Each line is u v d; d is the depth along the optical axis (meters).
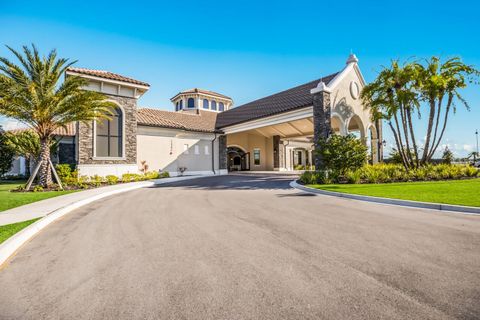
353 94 21.11
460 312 2.61
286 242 4.89
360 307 2.73
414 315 2.58
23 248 4.90
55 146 19.55
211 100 38.84
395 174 15.61
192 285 3.29
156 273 3.67
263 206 8.75
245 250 4.50
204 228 6.02
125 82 19.20
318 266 3.78
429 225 5.93
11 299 3.08
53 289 3.29
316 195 11.34
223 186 15.77
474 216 6.73
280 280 3.37
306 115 19.97
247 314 2.65
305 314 2.63
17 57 13.84
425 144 18.09
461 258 3.98
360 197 9.92
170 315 2.66
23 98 13.22
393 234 5.27
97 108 16.02
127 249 4.70
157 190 14.24
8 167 21.52
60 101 14.02
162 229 6.01
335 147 16.30
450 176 15.06
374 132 23.81
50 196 11.23
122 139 19.45
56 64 14.44
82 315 2.71
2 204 9.16
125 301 2.96
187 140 25.30
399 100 17.16
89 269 3.87
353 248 4.50
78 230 6.11
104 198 11.51
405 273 3.50
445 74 17.12
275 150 35.75
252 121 24.61
